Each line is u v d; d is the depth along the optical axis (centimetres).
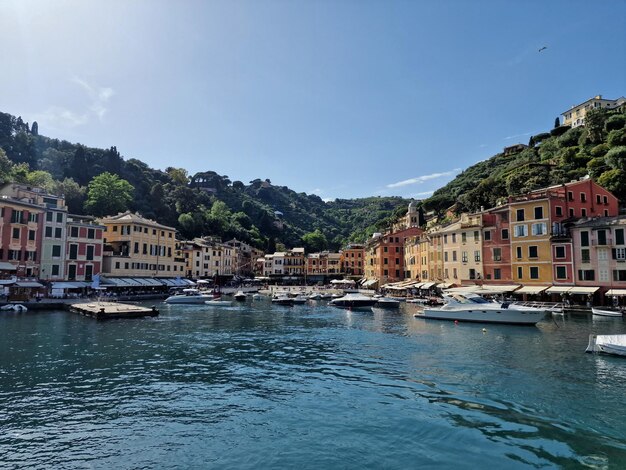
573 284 5762
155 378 2361
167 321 5053
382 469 1318
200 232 16425
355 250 16612
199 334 4009
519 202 6450
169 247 10200
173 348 3256
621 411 1775
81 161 14800
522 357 2803
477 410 1805
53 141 17000
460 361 2719
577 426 1628
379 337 3791
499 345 3259
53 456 1409
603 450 1431
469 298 4931
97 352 3062
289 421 1708
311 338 3772
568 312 5259
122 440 1534
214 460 1384
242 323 4969
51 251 7112
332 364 2697
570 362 2638
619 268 5353
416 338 3681
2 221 6300
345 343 3484
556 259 5969
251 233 19788
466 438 1529
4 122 15725
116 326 4466
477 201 11056
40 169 14200
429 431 1592
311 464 1352
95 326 4428
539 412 1775
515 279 6456
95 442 1517
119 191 11875
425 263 8862
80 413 1806
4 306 5769
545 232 6116
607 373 2364
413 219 13775
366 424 1666
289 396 2028
